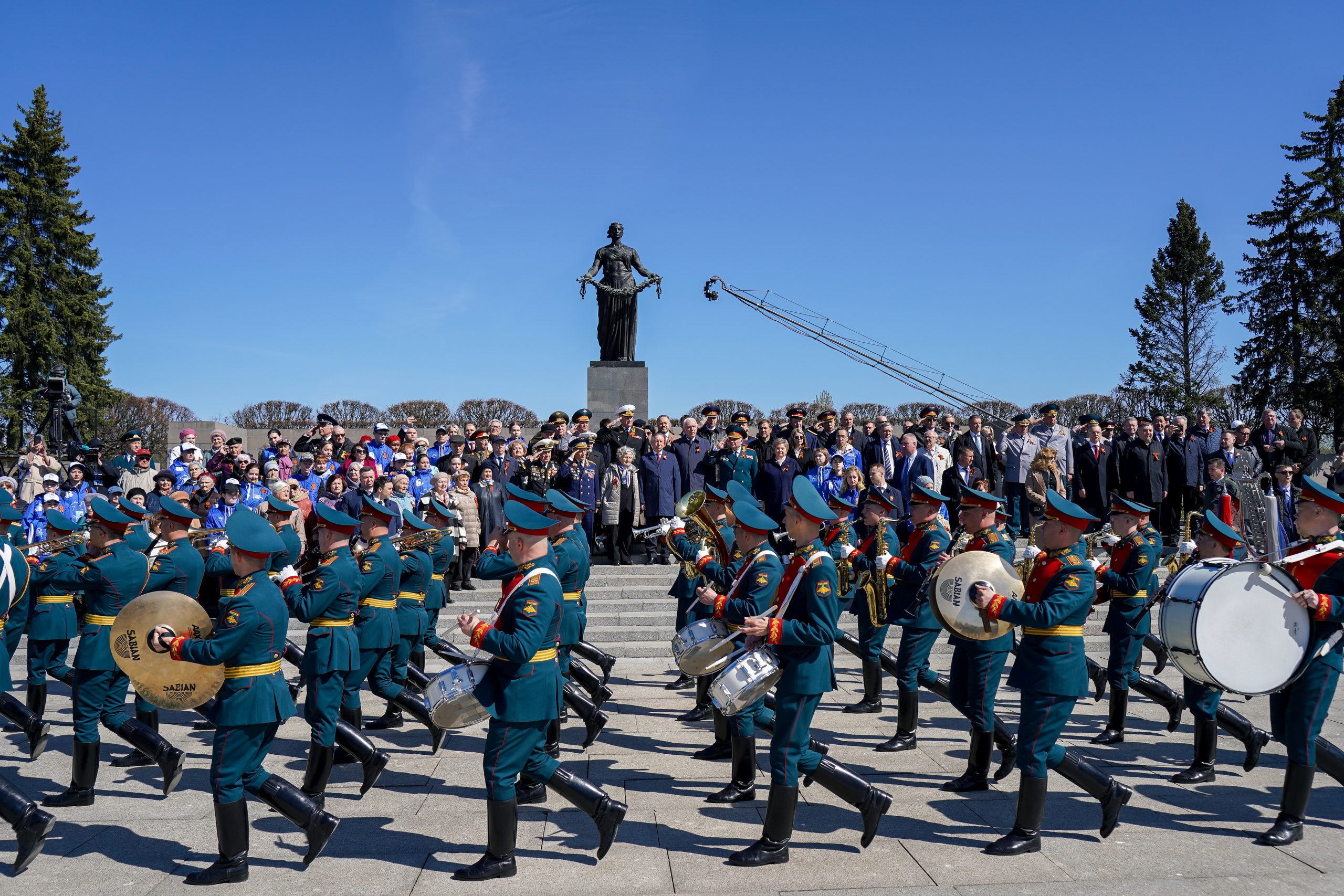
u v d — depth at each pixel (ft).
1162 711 33.30
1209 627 19.76
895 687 36.50
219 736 18.42
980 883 18.10
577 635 27.58
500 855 18.42
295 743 29.27
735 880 18.30
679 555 29.27
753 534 21.49
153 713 26.53
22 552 26.23
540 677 18.56
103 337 160.25
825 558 19.22
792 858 19.38
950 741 28.81
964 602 22.76
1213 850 19.81
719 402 117.08
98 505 23.89
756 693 19.07
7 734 30.71
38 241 153.17
